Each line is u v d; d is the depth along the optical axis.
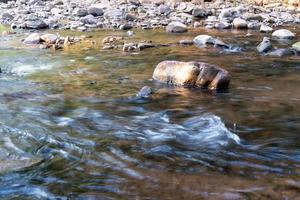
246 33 7.79
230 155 2.41
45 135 2.75
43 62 5.21
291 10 11.41
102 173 2.18
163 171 2.20
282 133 2.76
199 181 2.08
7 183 2.08
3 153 2.44
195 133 2.77
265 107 3.32
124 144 2.59
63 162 2.32
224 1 12.86
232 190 1.98
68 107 3.38
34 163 2.31
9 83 4.18
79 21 9.18
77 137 2.71
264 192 1.95
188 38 7.08
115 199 1.91
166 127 2.90
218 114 3.16
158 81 4.18
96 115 3.17
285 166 2.26
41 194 1.97
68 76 4.47
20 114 3.19
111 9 10.72
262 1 12.40
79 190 2.00
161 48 6.09
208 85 3.92
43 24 8.49
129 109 3.32
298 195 1.92
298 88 3.89
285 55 5.47
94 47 6.23
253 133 2.76
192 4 12.19
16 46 6.39
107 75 4.48
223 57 5.38
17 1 12.88
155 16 10.23
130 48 5.92
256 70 4.64
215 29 8.45
